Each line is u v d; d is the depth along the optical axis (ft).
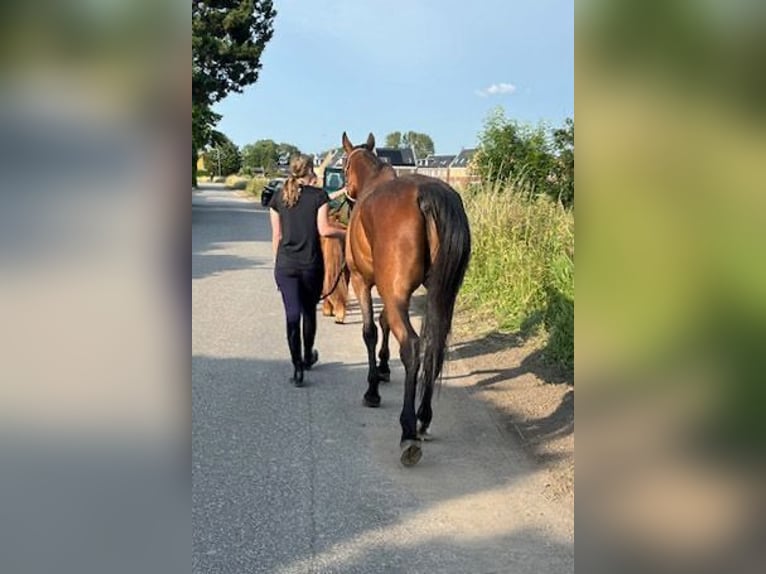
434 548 11.21
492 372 21.34
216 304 32.96
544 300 25.93
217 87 108.88
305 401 18.69
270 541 11.37
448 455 15.06
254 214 99.86
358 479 13.79
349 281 28.86
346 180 20.51
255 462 14.55
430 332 14.40
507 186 35.22
